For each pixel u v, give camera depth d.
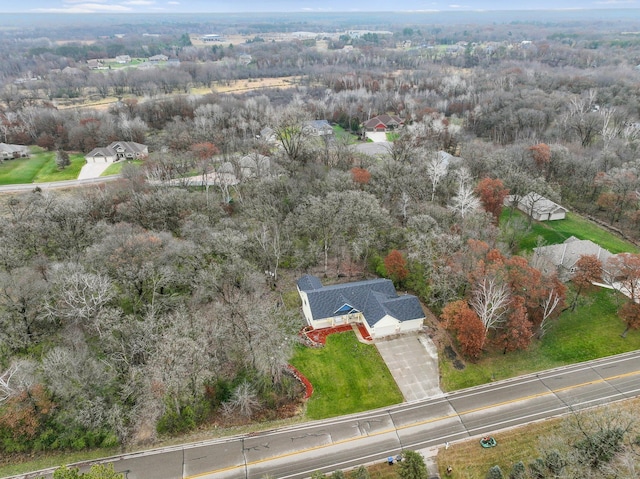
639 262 59.84
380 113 177.88
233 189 95.19
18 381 46.62
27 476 43.19
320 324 61.59
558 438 43.72
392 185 86.38
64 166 121.75
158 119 161.25
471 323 53.62
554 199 90.19
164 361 46.16
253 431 48.00
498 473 41.06
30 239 68.12
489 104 157.25
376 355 57.44
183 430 47.56
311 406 50.88
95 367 49.12
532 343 59.91
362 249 69.31
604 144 115.25
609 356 58.38
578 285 64.31
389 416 49.97
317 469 44.19
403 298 61.50
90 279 55.12
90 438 46.00
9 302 54.50
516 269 58.22
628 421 44.44
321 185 85.25
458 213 76.50
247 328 51.41
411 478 40.03
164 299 59.19
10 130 141.75
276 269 69.62
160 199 80.06
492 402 51.75
